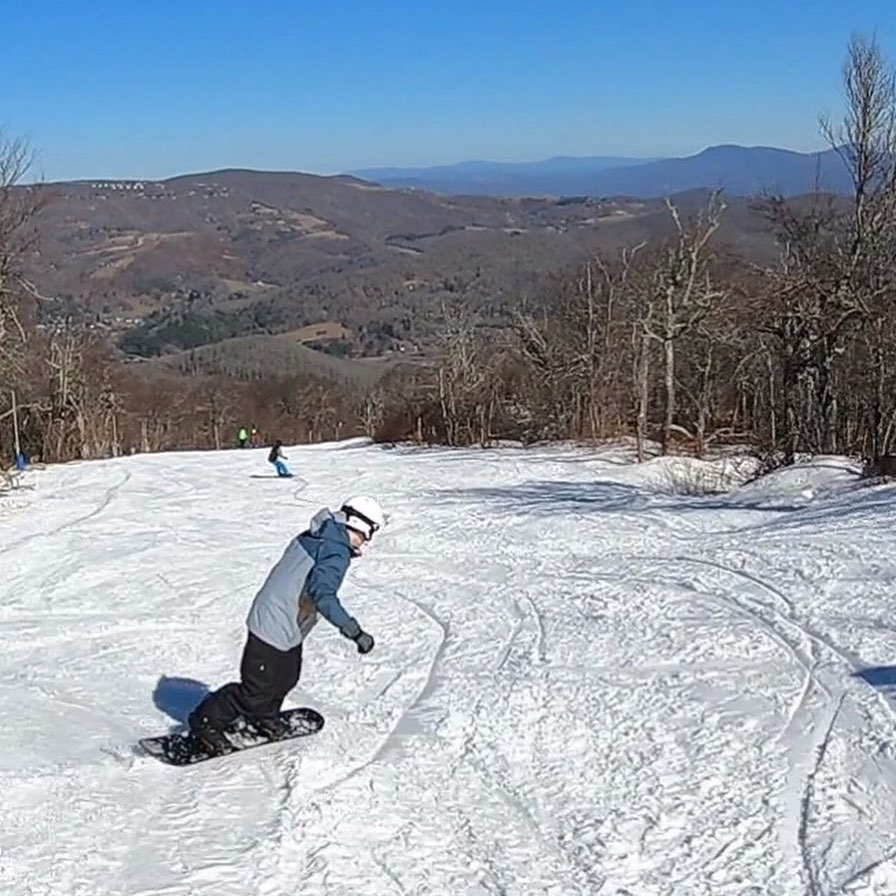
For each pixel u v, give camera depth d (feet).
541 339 140.15
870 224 86.43
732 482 78.13
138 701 25.89
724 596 33.71
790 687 24.50
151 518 64.85
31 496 80.28
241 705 21.27
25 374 138.00
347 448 138.31
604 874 16.46
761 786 19.40
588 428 129.39
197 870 16.37
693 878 16.29
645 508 59.21
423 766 20.77
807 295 86.79
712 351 116.16
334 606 20.56
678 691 24.66
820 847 17.07
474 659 28.43
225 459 116.37
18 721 23.50
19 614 37.22
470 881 16.25
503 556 45.03
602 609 33.19
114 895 15.64
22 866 16.48
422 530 53.36
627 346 128.88
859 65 86.58
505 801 19.19
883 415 84.69
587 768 20.59
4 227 117.70
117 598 39.45
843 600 31.91
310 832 17.72
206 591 40.27
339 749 21.50
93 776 20.13
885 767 19.90
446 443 146.10
